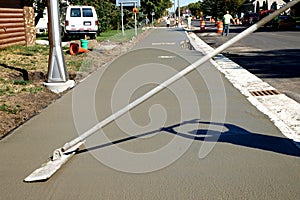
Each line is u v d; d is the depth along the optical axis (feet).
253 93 30.14
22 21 64.95
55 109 25.22
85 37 88.07
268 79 36.42
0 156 17.20
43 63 44.78
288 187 13.92
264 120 22.26
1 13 55.52
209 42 84.64
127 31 121.29
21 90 30.04
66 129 20.98
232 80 35.24
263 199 13.09
